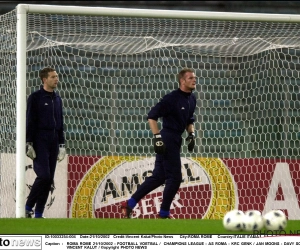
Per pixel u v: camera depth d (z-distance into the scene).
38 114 32.06
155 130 30.61
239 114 42.03
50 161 32.50
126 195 37.34
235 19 34.66
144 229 24.62
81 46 39.66
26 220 27.09
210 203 38.03
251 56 42.91
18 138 31.95
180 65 42.44
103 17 35.88
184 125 31.08
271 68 40.56
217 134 42.06
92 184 37.16
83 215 36.94
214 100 40.59
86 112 40.00
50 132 32.22
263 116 42.34
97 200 37.16
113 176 37.34
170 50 40.25
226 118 42.31
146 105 42.72
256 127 42.09
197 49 39.94
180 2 53.06
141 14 33.81
